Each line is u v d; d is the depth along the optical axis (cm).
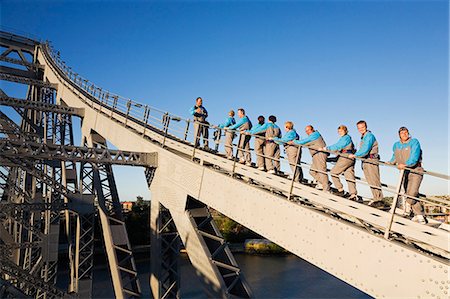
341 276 637
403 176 587
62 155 1295
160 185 1379
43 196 2356
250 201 890
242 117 1178
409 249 541
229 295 970
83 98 2342
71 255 2192
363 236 611
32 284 1656
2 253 1636
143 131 1617
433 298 504
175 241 1388
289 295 3578
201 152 1173
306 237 719
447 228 602
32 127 2759
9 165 1440
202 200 1084
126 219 6569
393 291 554
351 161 748
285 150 930
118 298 1396
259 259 5622
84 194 1680
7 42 3169
